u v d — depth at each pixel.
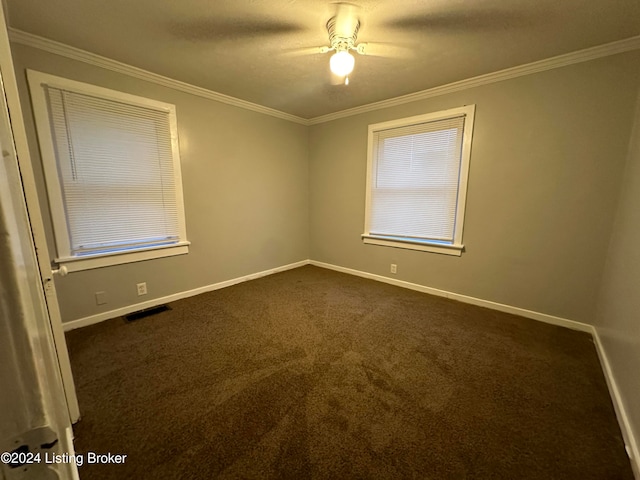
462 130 2.67
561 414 1.43
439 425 1.36
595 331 2.14
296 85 2.69
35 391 0.28
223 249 3.23
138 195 2.51
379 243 3.45
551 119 2.23
